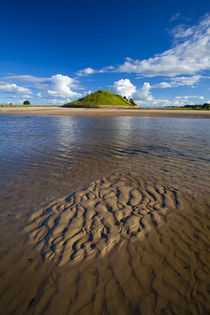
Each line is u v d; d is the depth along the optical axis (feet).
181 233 10.30
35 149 28.73
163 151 28.32
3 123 68.03
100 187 15.65
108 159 23.97
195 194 14.46
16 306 6.76
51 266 8.26
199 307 6.82
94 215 11.68
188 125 67.10
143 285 7.57
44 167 20.61
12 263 8.41
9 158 23.73
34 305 6.78
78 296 7.11
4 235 10.09
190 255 8.95
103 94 375.86
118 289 7.39
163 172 19.29
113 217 11.47
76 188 15.49
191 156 25.55
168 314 6.57
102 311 6.63
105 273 8.00
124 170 19.88
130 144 33.35
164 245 9.50
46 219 11.36
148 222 11.06
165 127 60.44
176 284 7.62
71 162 22.56
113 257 8.73
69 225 10.78
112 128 56.59
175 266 8.39
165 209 12.37
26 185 16.02
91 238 9.80
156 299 7.06
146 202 13.23
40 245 9.41
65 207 12.58
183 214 11.89
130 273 8.04
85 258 8.64
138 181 16.96
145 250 9.16
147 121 83.56
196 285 7.58
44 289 7.34
